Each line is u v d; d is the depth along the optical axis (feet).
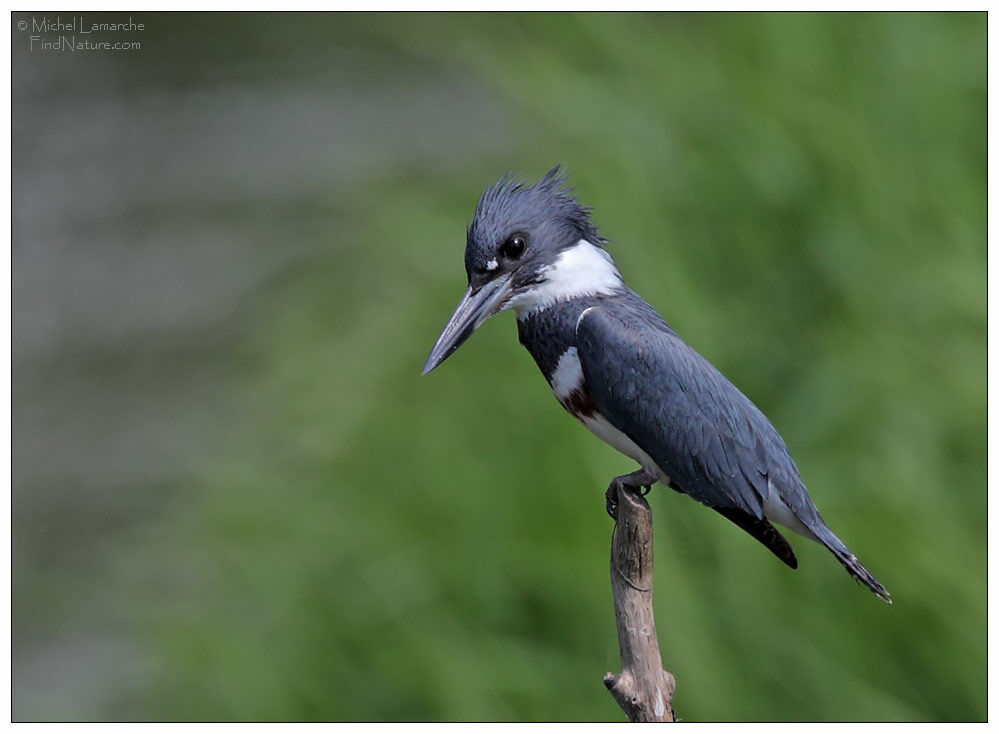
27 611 38.40
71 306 52.49
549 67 46.01
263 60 67.97
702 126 43.75
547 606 32.71
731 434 22.82
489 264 23.68
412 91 60.49
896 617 32.45
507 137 49.52
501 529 33.53
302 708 32.68
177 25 70.28
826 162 41.29
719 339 37.91
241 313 49.83
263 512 37.29
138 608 36.81
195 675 34.35
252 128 60.80
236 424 43.24
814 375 36.94
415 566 33.53
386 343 39.63
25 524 41.96
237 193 56.24
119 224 56.70
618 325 23.18
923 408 35.63
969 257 39.52
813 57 44.75
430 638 32.40
